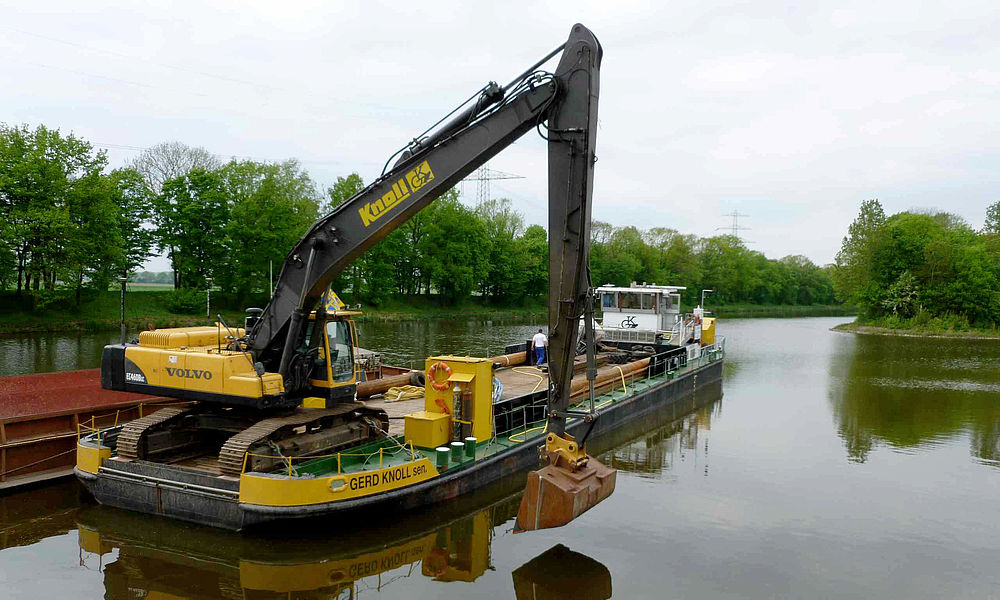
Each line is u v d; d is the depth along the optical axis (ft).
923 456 56.08
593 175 30.25
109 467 35.42
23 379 49.62
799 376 109.60
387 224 34.50
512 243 273.33
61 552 31.65
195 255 178.09
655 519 39.47
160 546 32.53
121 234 168.14
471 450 40.96
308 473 33.30
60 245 143.64
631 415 68.08
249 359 35.88
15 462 40.96
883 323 239.91
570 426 53.93
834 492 45.50
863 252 256.52
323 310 37.14
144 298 172.45
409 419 41.45
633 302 95.66
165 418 36.99
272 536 32.63
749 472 50.47
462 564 32.27
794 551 34.86
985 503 43.50
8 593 27.43
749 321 292.81
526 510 29.50
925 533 37.88
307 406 38.29
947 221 348.38
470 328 188.75
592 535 36.60
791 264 458.91
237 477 32.40
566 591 29.40
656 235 354.54
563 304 30.04
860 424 69.87
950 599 29.60
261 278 183.32
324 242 35.45
